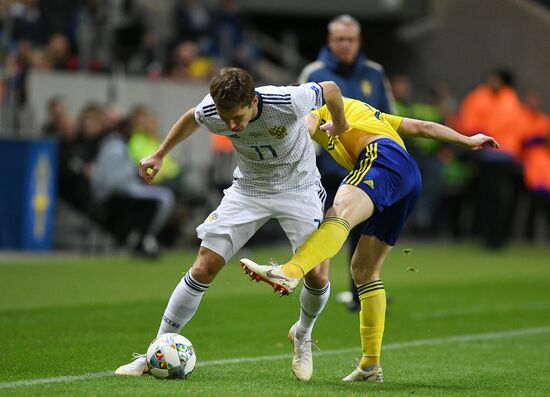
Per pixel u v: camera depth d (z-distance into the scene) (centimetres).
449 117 7075
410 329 3334
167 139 2206
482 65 8819
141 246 5319
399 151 2256
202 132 6125
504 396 2125
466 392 2161
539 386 2283
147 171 2228
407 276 5034
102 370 2373
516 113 6719
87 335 2964
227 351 2773
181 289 2217
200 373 2356
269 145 2130
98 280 4375
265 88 2091
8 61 5784
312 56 9525
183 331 3128
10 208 5478
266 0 8269
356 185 2192
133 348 2745
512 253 6581
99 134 5609
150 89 6103
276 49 8644
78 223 5700
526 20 8819
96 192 5356
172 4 7462
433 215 7169
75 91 5841
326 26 9350
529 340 3150
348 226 2136
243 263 1989
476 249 6806
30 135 5553
